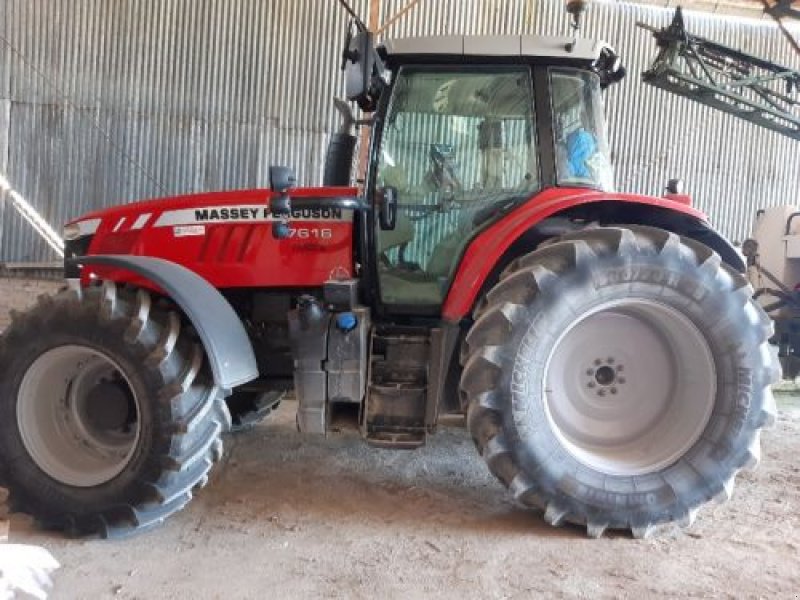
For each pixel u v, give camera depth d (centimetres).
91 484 261
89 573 232
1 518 275
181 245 325
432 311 320
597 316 281
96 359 274
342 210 317
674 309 269
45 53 732
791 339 647
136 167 750
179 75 745
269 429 431
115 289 268
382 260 322
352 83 297
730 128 802
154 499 255
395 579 233
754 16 797
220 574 234
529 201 301
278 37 749
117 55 737
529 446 262
